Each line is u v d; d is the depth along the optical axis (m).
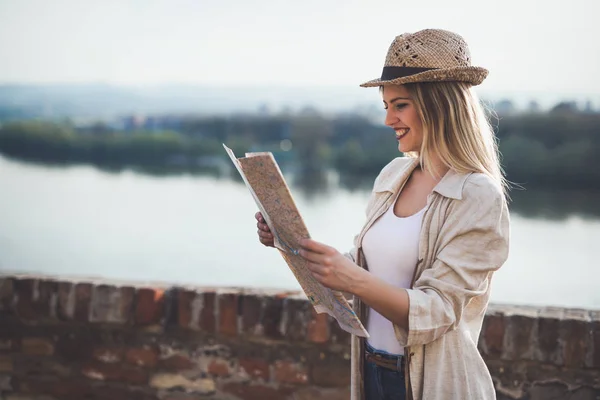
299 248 1.77
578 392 2.68
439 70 1.86
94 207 9.52
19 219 8.59
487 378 1.93
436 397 1.87
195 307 2.95
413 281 1.94
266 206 1.75
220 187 11.17
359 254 2.09
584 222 6.09
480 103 2.04
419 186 2.02
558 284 4.80
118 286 3.01
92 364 3.07
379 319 2.03
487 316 2.71
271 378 2.93
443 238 1.87
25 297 3.09
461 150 1.89
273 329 2.88
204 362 2.98
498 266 1.83
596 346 2.63
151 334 3.01
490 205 1.81
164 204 9.71
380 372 2.02
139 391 3.04
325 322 2.84
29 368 3.12
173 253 6.71
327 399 2.89
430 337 1.81
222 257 6.54
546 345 2.67
